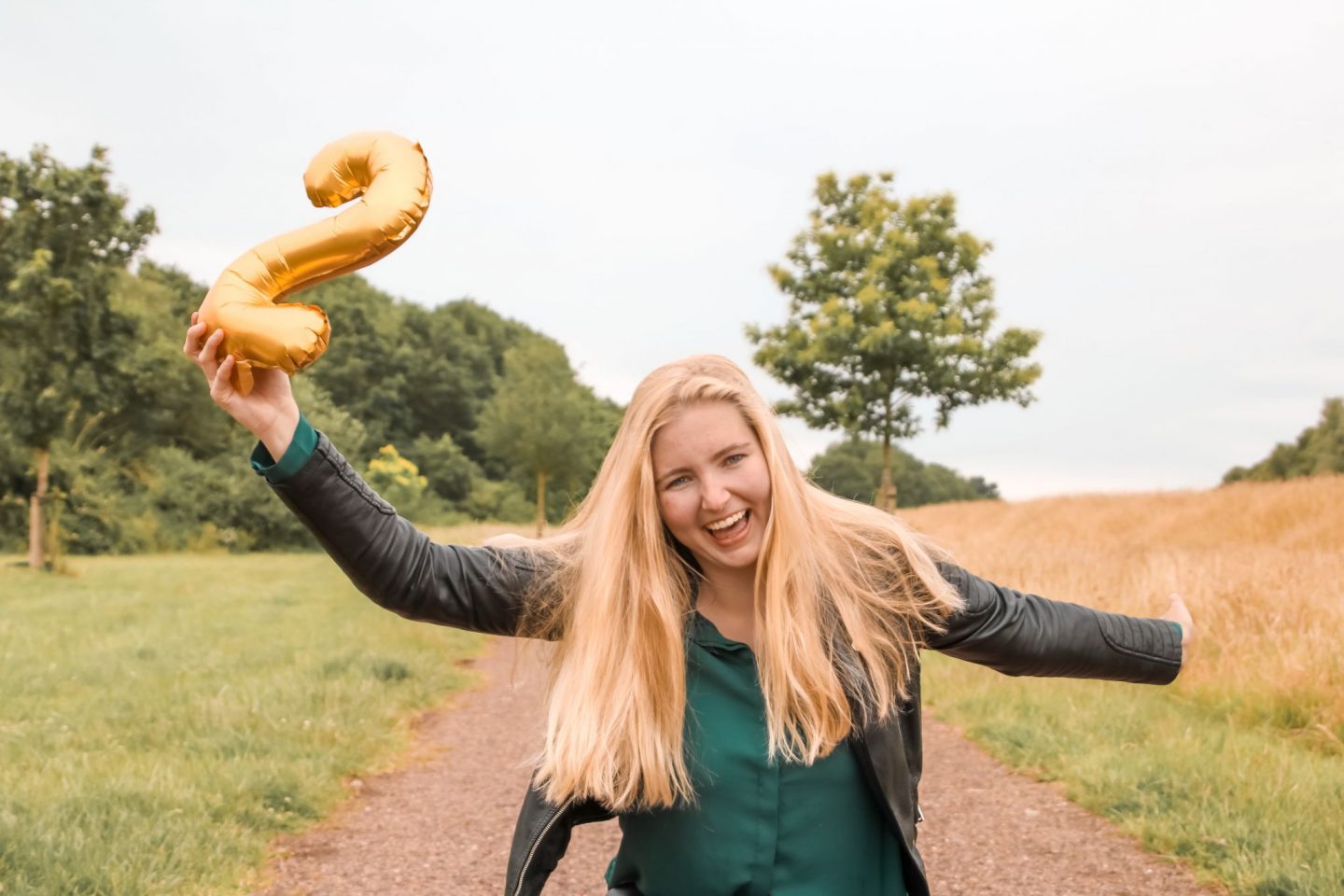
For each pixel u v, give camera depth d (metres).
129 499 48.44
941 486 99.19
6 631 11.41
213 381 1.71
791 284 20.66
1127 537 19.56
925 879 1.89
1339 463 52.06
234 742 6.22
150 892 4.00
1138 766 5.37
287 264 1.75
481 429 48.22
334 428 50.62
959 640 1.91
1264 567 9.98
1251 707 6.47
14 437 24.55
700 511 1.81
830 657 1.83
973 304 19.94
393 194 1.78
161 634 11.48
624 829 1.94
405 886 4.49
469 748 7.01
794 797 1.82
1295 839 4.20
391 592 1.83
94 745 6.24
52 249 24.34
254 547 50.38
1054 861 4.48
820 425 19.95
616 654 1.84
